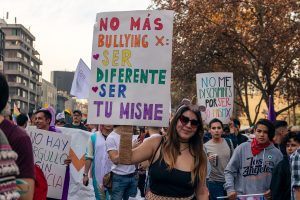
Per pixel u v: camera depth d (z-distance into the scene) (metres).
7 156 2.49
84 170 9.03
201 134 4.62
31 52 118.44
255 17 25.72
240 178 6.88
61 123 13.27
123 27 5.20
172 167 4.44
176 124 4.56
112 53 5.20
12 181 2.52
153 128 7.61
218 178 8.55
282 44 25.56
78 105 108.50
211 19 25.73
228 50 26.80
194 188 4.52
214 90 11.57
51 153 7.05
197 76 11.74
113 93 5.16
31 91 118.56
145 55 5.14
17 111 15.65
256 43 25.83
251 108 62.56
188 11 25.77
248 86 35.84
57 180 7.04
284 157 6.01
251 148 6.80
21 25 110.69
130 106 5.12
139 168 8.40
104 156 8.43
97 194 8.52
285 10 24.91
